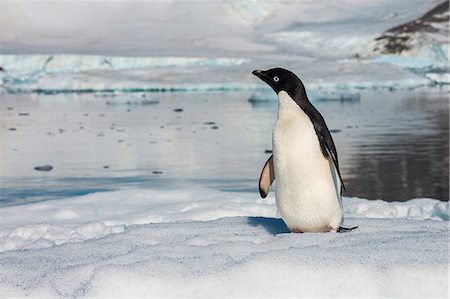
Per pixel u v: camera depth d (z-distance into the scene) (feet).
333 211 13.50
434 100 136.36
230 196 25.25
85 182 40.88
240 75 224.74
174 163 50.29
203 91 208.23
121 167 48.19
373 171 45.52
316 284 9.53
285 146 13.32
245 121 94.12
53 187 38.73
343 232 13.70
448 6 327.06
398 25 313.53
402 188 38.93
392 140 64.90
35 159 53.21
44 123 91.35
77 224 18.66
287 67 232.94
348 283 9.51
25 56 251.39
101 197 25.14
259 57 303.48
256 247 11.89
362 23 345.31
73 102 147.95
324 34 329.31
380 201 23.97
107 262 10.80
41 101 152.25
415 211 22.11
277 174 13.64
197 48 342.44
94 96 177.37
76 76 212.64
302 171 13.25
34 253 12.17
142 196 25.34
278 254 10.50
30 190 37.47
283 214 13.82
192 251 11.57
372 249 10.87
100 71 226.79
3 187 38.68
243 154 55.77
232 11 407.44
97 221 19.34
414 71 244.01
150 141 67.56
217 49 338.75
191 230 14.21
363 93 172.04
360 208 22.65
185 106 132.46
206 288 9.50
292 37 336.29
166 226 14.78
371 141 64.28
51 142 66.90
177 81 215.31
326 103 134.21
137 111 117.70
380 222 14.89
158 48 345.51
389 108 115.24
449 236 12.10
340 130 76.43
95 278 9.58
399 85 204.44
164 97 172.14
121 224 19.79
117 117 102.78
